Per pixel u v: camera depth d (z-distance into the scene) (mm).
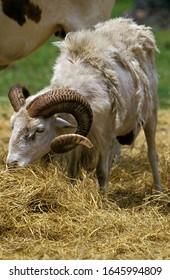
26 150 9680
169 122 17031
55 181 10164
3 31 11930
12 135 9727
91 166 10461
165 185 11953
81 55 10367
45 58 26906
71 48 10477
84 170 10523
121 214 10008
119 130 10562
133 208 10273
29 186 10039
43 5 11953
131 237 9414
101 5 12336
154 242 9398
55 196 10070
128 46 10898
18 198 9922
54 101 9547
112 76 10234
